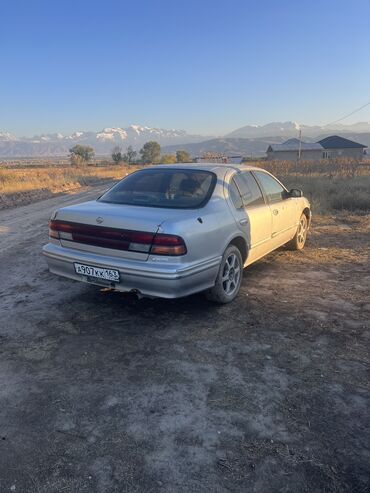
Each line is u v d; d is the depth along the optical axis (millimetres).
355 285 5391
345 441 2557
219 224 4254
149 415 2775
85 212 4172
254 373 3295
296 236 6949
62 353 3592
